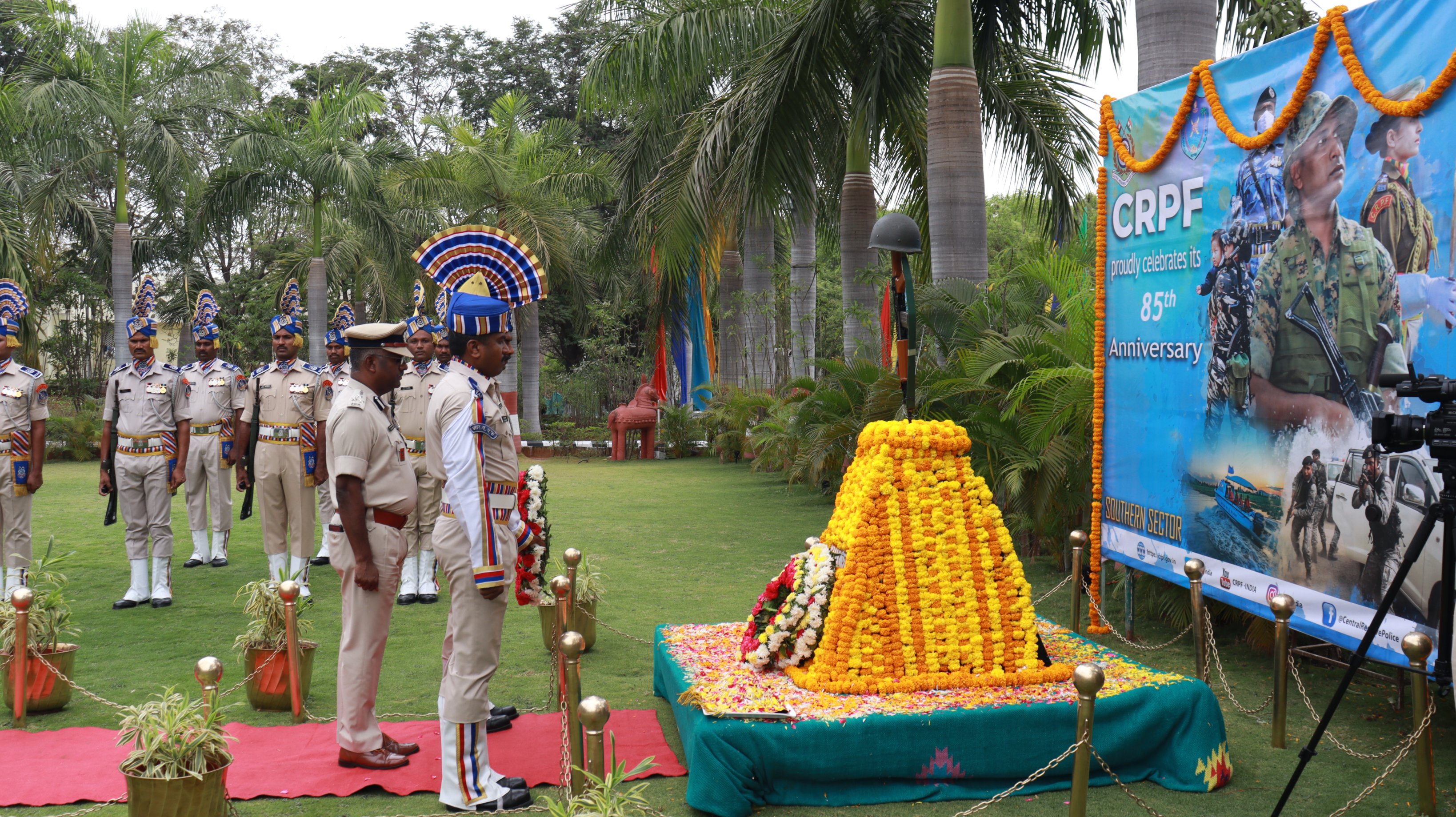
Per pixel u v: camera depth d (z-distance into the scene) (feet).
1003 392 25.73
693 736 11.81
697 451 60.70
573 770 10.96
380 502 12.93
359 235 69.92
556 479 47.67
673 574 25.09
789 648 13.82
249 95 64.80
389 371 13.12
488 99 104.99
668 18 38.91
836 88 36.32
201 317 26.81
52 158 58.39
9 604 15.69
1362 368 13.61
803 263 53.52
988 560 13.88
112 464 22.65
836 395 33.68
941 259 30.60
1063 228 39.22
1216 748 12.38
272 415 22.65
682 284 54.49
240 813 11.63
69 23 56.59
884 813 11.71
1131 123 18.67
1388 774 12.21
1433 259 12.51
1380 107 13.15
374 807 11.85
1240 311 15.88
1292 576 14.80
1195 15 21.97
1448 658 11.18
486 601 11.85
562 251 65.51
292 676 14.85
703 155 37.81
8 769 12.85
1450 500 10.72
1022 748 12.20
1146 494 18.25
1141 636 19.45
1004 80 37.40
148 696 15.92
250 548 29.71
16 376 20.98
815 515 35.14
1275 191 15.12
